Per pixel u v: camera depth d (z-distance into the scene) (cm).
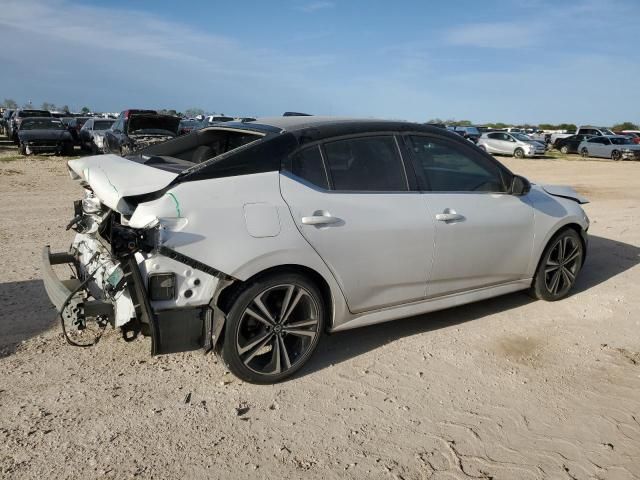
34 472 259
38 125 2055
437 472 275
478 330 448
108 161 381
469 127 3609
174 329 314
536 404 340
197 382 348
